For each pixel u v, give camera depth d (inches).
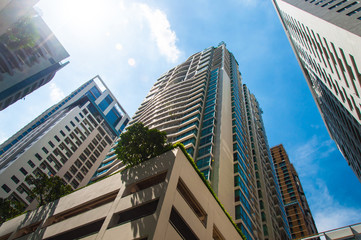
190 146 1685.5
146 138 890.7
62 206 941.2
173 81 3341.5
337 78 1718.8
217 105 2378.2
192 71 3474.4
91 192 909.2
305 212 3838.6
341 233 967.6
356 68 1304.1
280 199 2790.4
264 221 1856.5
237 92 3191.4
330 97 2369.6
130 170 874.1
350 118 1958.7
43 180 1154.7
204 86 2689.5
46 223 912.3
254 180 2169.0
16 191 2082.9
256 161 2556.6
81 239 683.4
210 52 3917.3
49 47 1652.3
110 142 3710.6
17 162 2214.6
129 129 916.6
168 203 642.2
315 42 1900.8
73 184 2674.7
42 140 2576.3
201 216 810.8
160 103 2763.3
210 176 1460.4
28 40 1275.8
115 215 713.6
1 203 1222.3
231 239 874.1
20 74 1355.8
